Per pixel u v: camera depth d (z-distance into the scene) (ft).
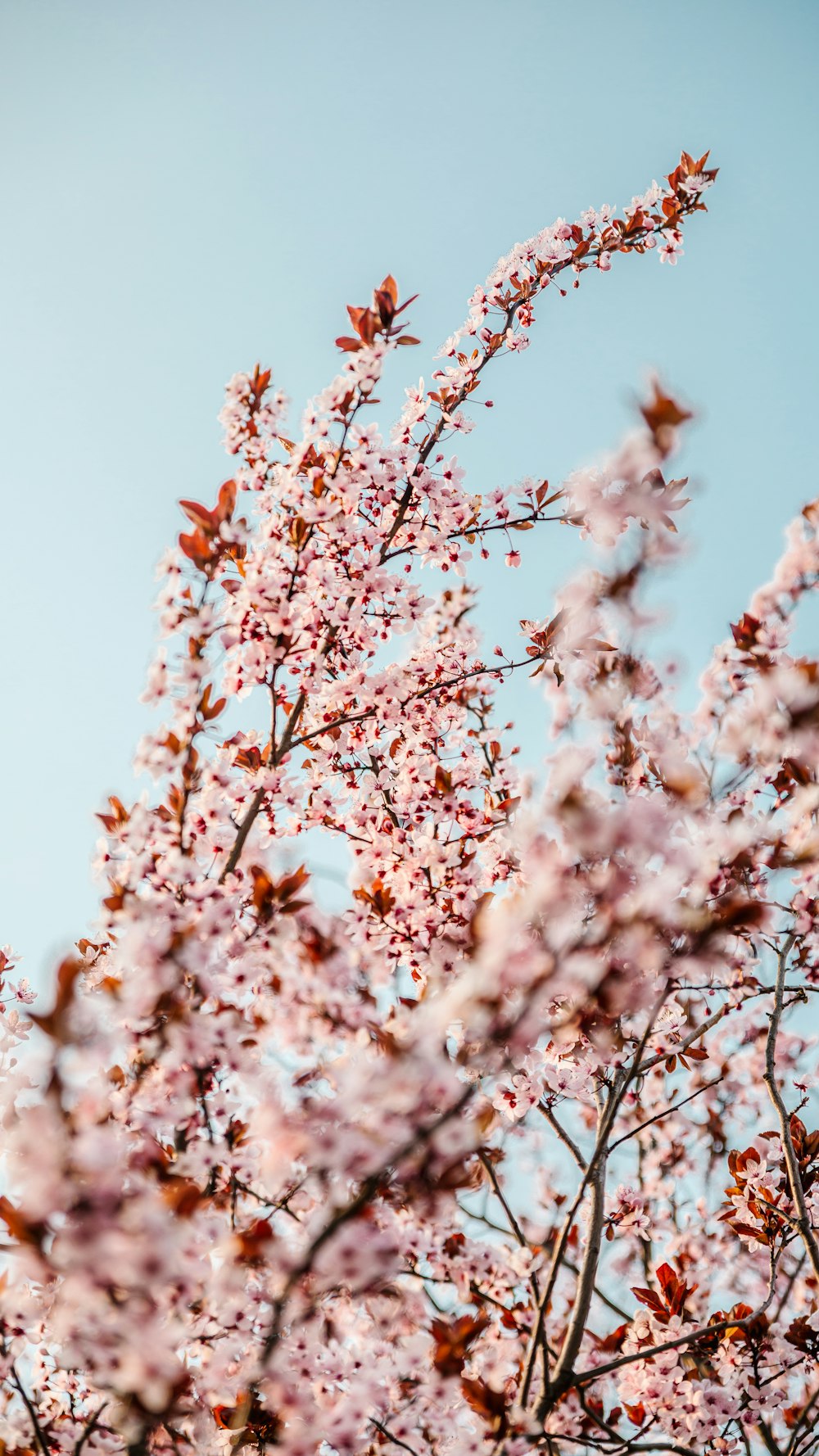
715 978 13.61
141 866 11.87
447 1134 8.79
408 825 17.52
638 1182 23.86
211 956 11.47
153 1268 7.56
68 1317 8.19
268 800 14.66
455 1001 8.35
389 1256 9.25
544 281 19.20
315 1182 10.15
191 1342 11.31
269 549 15.44
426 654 19.45
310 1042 10.77
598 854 9.25
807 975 14.25
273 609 14.48
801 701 10.02
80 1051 8.02
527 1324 15.94
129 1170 9.48
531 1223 18.26
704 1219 22.68
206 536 13.52
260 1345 12.03
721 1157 23.43
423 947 14.26
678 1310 15.23
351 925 14.25
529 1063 14.03
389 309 15.43
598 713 11.00
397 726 17.69
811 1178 15.85
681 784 10.22
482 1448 11.63
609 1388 18.39
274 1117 9.29
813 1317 15.14
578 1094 14.94
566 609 12.01
